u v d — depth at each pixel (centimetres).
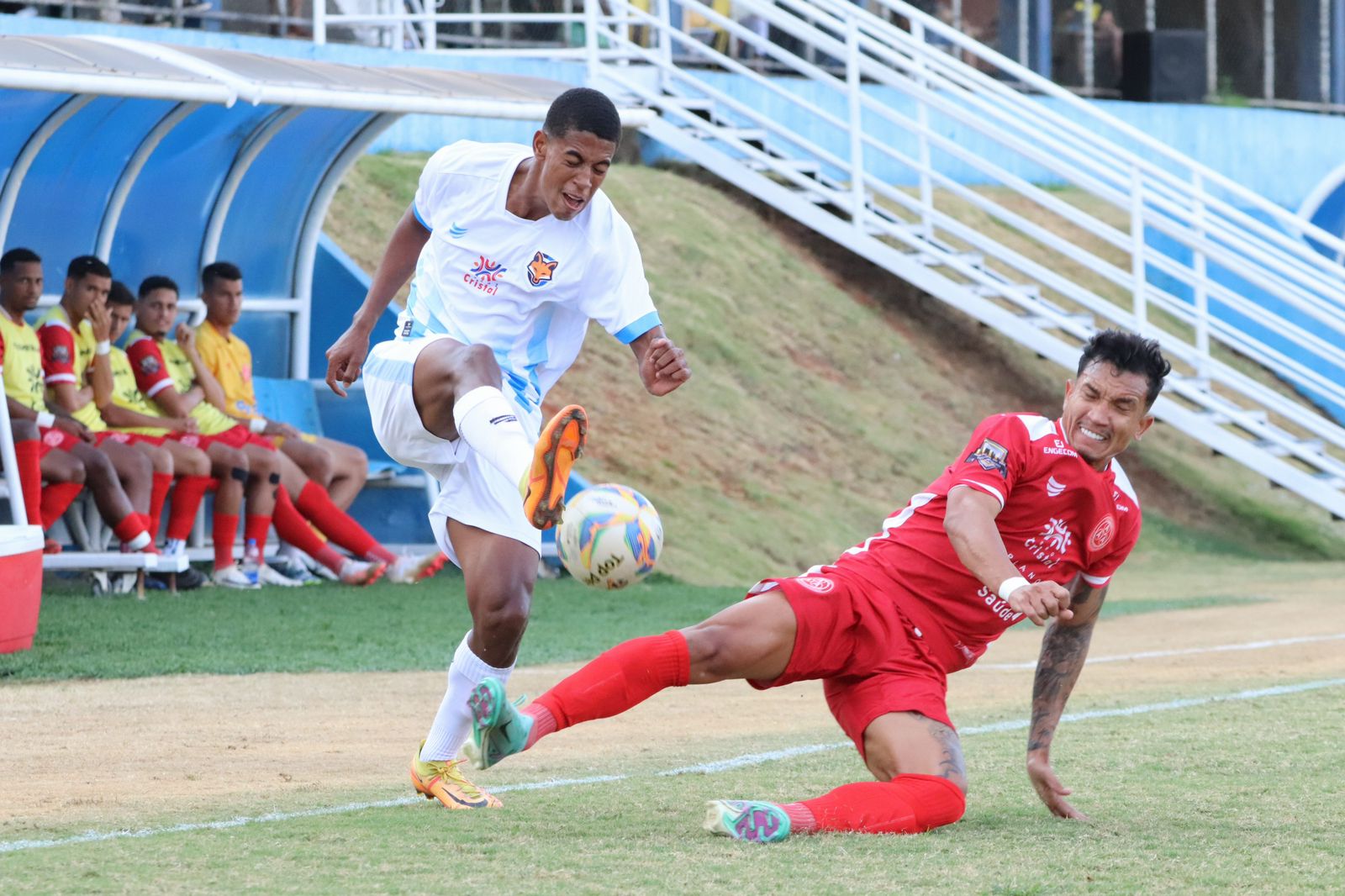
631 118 4212
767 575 4894
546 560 4597
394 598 3972
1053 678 1644
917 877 1303
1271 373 8131
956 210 7819
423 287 1784
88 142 3991
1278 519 6644
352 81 3812
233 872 1316
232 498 3966
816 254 7100
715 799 1691
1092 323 6662
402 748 2139
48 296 4122
